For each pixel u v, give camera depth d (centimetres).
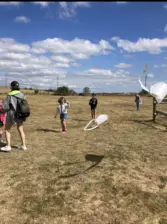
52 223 352
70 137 911
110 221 360
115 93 7169
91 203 409
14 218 363
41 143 799
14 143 783
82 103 3325
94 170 554
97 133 1003
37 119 1465
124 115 1769
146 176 530
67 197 427
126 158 649
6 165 574
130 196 436
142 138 906
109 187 469
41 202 409
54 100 3766
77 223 353
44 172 536
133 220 364
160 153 702
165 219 370
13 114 659
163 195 444
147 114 1855
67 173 533
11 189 454
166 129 1116
